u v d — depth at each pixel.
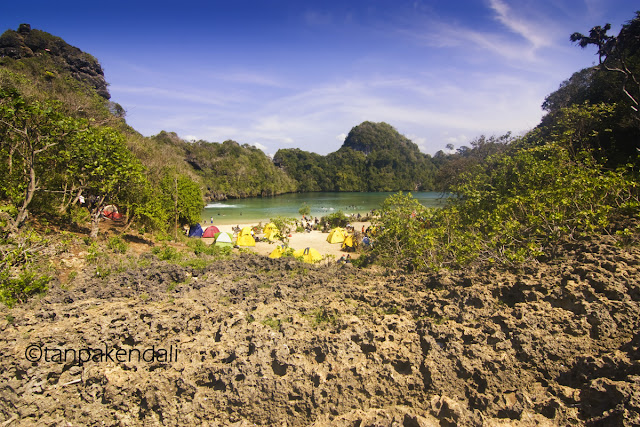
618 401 4.09
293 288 8.59
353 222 43.03
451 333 5.53
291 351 5.63
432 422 4.50
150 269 10.14
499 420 4.38
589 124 17.02
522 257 7.73
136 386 5.33
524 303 6.15
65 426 5.20
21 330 6.27
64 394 5.43
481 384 4.88
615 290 5.85
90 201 23.75
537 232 8.97
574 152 15.94
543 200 10.30
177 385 5.28
